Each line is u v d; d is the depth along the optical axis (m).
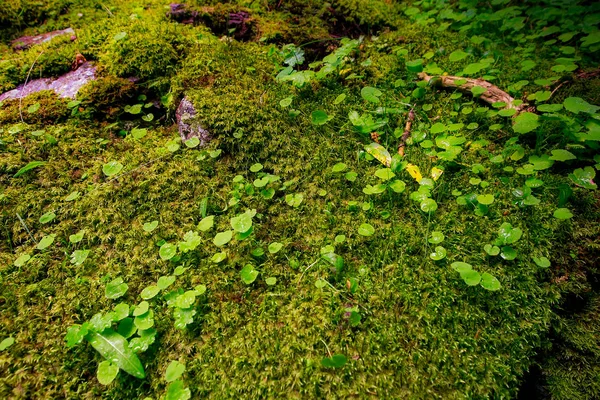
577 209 2.01
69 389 1.48
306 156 2.29
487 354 1.52
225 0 3.29
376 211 2.06
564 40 2.94
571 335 1.80
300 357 1.52
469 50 2.99
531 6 3.58
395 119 2.55
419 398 1.40
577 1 3.28
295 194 2.11
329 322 1.61
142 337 1.57
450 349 1.52
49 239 1.88
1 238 1.96
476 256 1.81
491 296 1.67
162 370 1.55
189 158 2.27
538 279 1.79
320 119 2.28
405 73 2.84
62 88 2.54
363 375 1.46
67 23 3.14
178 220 2.04
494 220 1.95
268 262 1.86
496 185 2.12
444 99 2.65
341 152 2.34
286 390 1.44
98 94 2.46
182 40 2.73
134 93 2.54
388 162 2.16
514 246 1.84
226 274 1.82
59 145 2.29
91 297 1.75
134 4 3.29
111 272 1.85
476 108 2.56
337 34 3.31
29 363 1.52
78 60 2.66
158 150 2.31
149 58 2.56
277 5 3.33
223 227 2.01
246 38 3.10
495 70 2.60
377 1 3.67
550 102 2.53
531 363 1.59
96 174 2.19
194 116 2.31
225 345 1.59
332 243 1.93
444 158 2.12
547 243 1.86
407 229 1.96
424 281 1.74
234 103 2.36
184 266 1.86
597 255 1.87
